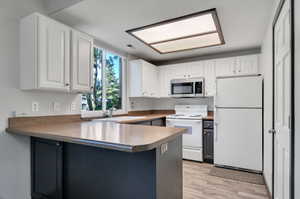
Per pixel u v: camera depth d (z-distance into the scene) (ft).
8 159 5.75
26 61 5.83
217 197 6.60
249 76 9.07
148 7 6.12
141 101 13.17
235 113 9.36
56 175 5.64
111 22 7.23
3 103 5.63
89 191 5.18
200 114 12.59
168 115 12.26
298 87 3.42
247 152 9.07
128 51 11.33
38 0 6.54
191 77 12.13
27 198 6.19
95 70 9.69
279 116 5.24
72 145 5.49
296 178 3.52
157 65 14.20
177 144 5.35
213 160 10.28
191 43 9.69
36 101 6.47
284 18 4.56
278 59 5.31
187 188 7.30
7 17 5.74
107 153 4.88
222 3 5.86
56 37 6.14
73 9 6.31
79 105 8.17
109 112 10.05
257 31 8.10
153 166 4.19
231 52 11.53
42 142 5.99
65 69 6.42
